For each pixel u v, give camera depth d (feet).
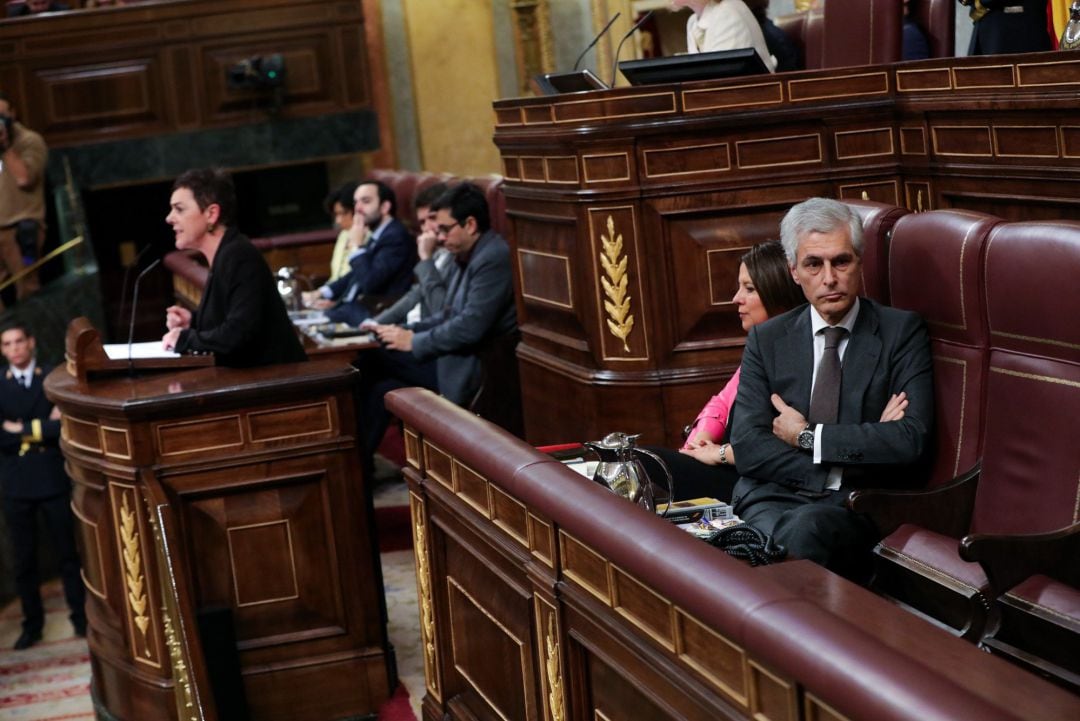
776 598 6.43
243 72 34.06
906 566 9.88
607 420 15.40
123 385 14.92
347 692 14.75
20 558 20.15
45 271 30.07
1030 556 9.00
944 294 10.85
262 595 14.56
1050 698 5.82
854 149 14.83
